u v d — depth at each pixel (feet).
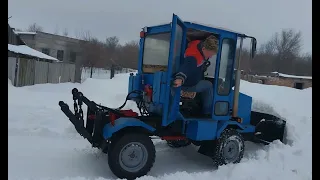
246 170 16.60
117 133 15.75
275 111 24.62
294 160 18.75
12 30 75.05
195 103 18.38
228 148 17.85
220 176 16.30
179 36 16.06
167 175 16.06
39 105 32.78
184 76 15.55
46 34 100.27
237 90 18.34
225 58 17.80
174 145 21.17
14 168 16.10
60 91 50.83
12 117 26.11
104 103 35.01
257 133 21.04
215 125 17.57
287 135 21.97
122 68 98.68
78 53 108.17
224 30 17.39
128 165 15.43
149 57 18.38
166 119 15.76
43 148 19.48
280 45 119.85
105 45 126.11
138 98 17.72
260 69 102.63
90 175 15.92
